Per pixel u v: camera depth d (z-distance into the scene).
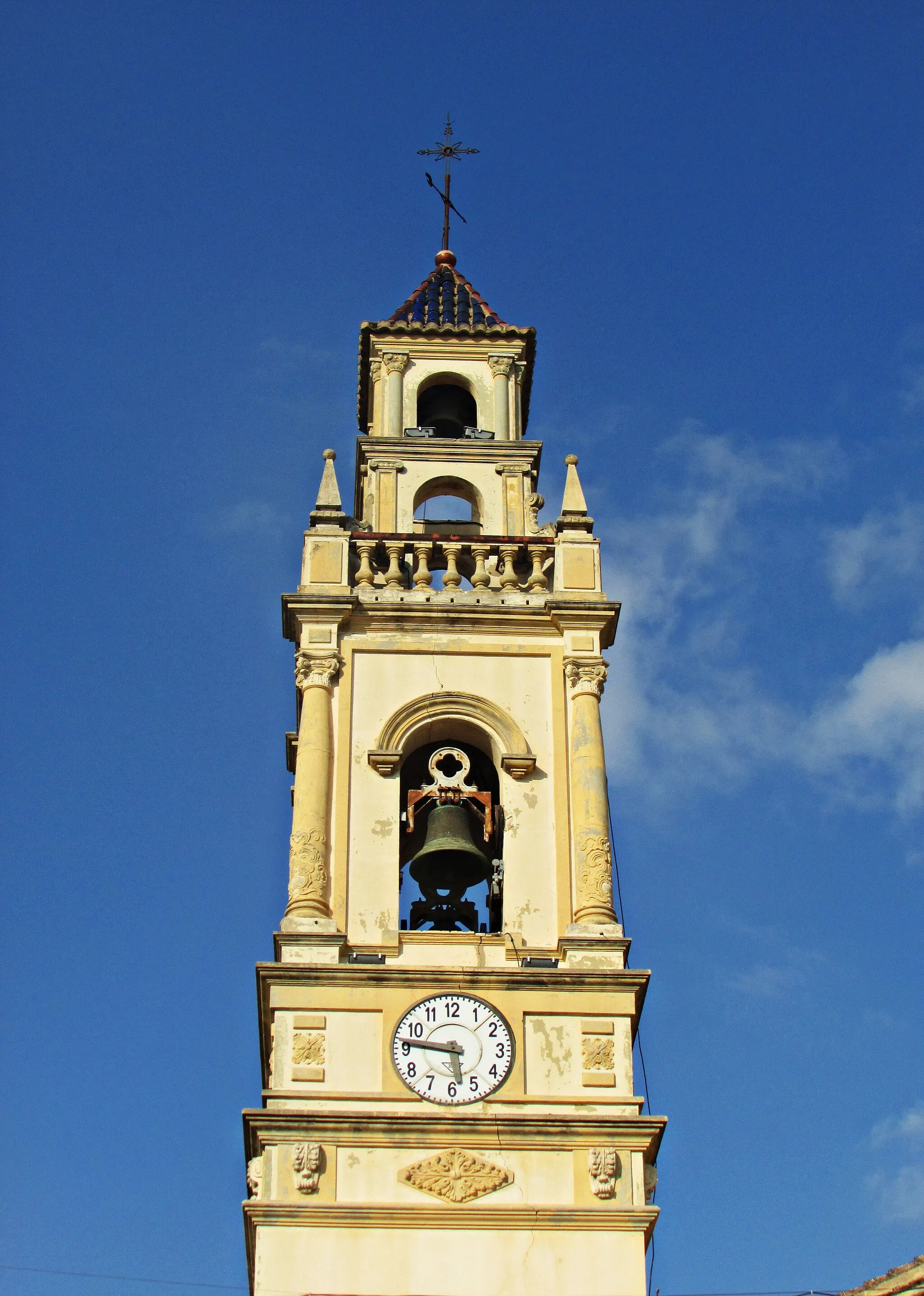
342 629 37.94
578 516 39.66
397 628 37.97
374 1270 31.14
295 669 37.84
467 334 43.56
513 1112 32.66
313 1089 32.72
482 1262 31.30
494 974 33.78
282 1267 31.06
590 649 37.81
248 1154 33.28
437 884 36.53
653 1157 33.06
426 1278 31.12
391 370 43.19
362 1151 32.22
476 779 37.38
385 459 41.47
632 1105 32.84
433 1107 32.62
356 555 39.34
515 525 40.81
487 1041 33.31
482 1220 31.64
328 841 35.47
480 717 37.00
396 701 37.12
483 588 38.59
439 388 43.88
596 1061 33.22
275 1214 31.47
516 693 37.38
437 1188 31.88
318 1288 30.92
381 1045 33.22
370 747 36.62
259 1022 34.44
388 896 34.97
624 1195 31.97
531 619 38.09
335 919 34.66
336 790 36.09
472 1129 32.44
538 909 34.97
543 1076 33.09
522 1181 32.09
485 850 36.06
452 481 41.44
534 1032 33.47
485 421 42.72
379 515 40.78
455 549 39.19
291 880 35.03
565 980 33.81
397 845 35.53
